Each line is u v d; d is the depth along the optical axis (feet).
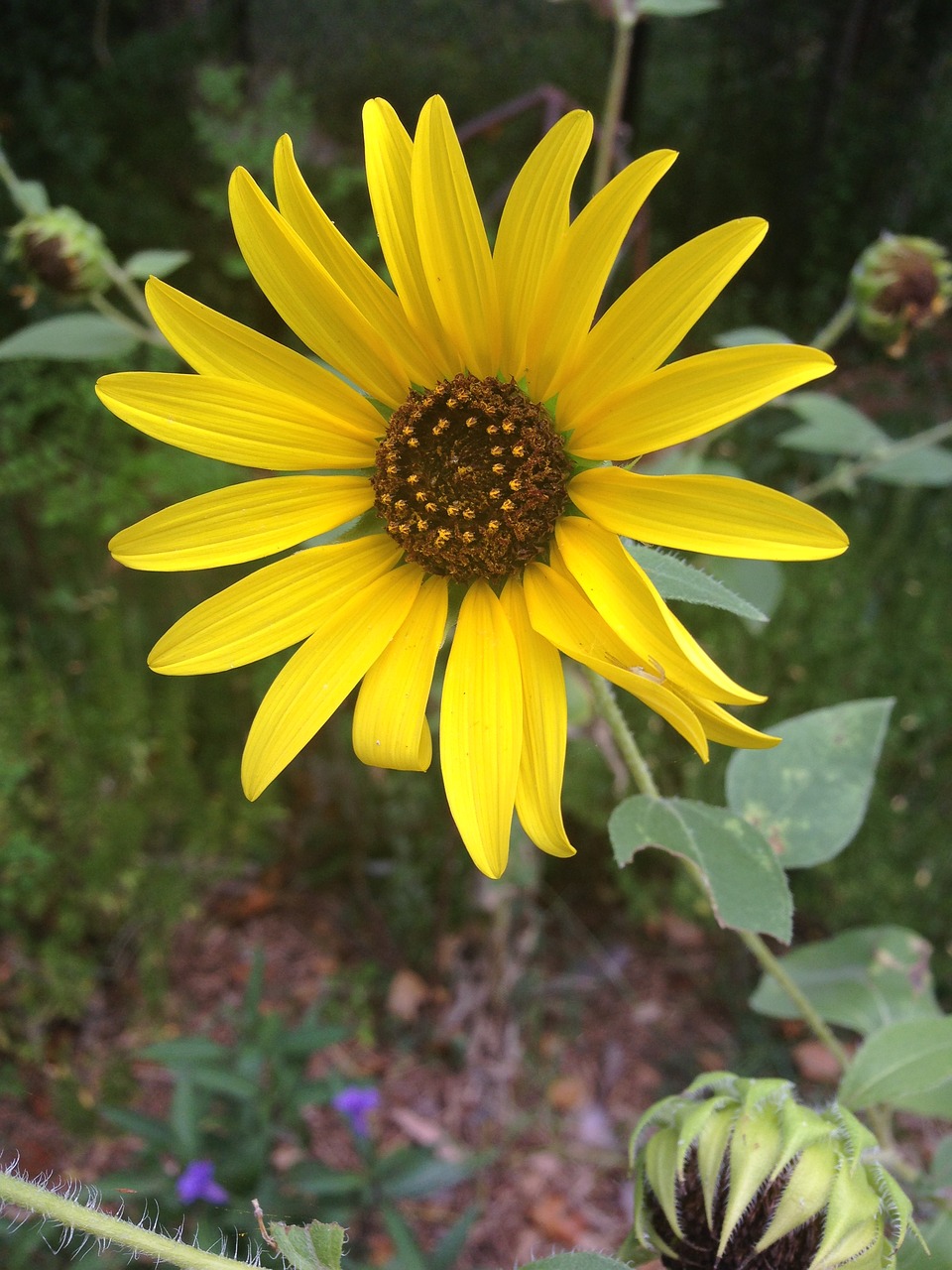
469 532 0.49
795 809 0.60
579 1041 1.22
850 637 1.20
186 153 1.67
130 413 0.46
